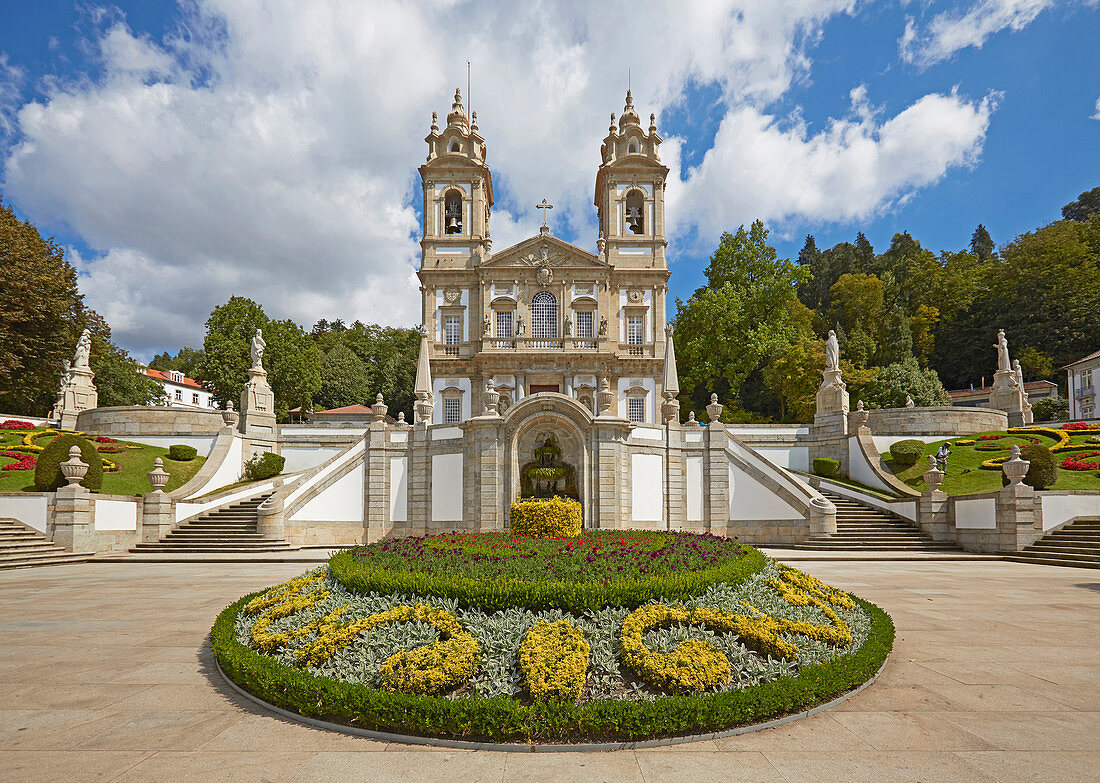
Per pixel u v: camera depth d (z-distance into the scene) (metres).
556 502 14.86
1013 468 22.12
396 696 6.13
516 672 6.69
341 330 96.19
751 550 11.66
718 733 6.07
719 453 27.81
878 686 7.59
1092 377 54.56
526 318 49.56
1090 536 20.97
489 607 7.85
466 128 53.00
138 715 6.65
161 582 16.39
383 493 28.19
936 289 69.69
